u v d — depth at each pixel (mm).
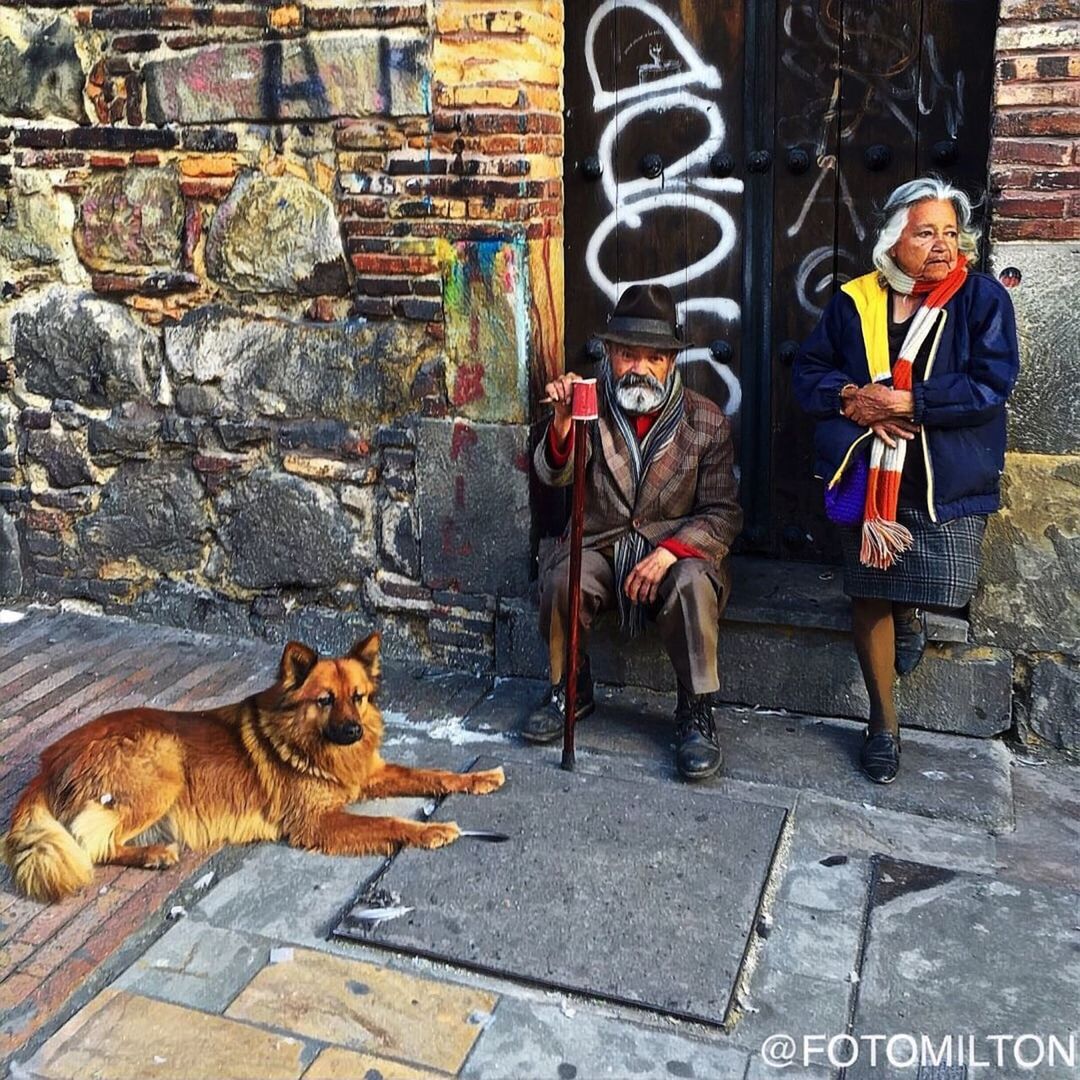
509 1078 2613
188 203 4566
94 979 2912
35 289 4902
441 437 4371
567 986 2857
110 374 4844
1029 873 3320
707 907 3113
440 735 4094
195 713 3586
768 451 4508
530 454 4273
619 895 3164
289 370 4555
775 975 2934
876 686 3770
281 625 4824
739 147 4289
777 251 4324
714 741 3834
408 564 4566
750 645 4152
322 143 4316
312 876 3328
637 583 3775
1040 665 3865
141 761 3305
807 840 3479
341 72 4195
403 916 3100
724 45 4211
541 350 4305
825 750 3920
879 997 2855
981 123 3996
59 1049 2684
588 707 4164
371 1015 2799
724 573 3896
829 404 3637
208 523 4863
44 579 5195
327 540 4664
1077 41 3414
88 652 4781
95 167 4672
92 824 3223
